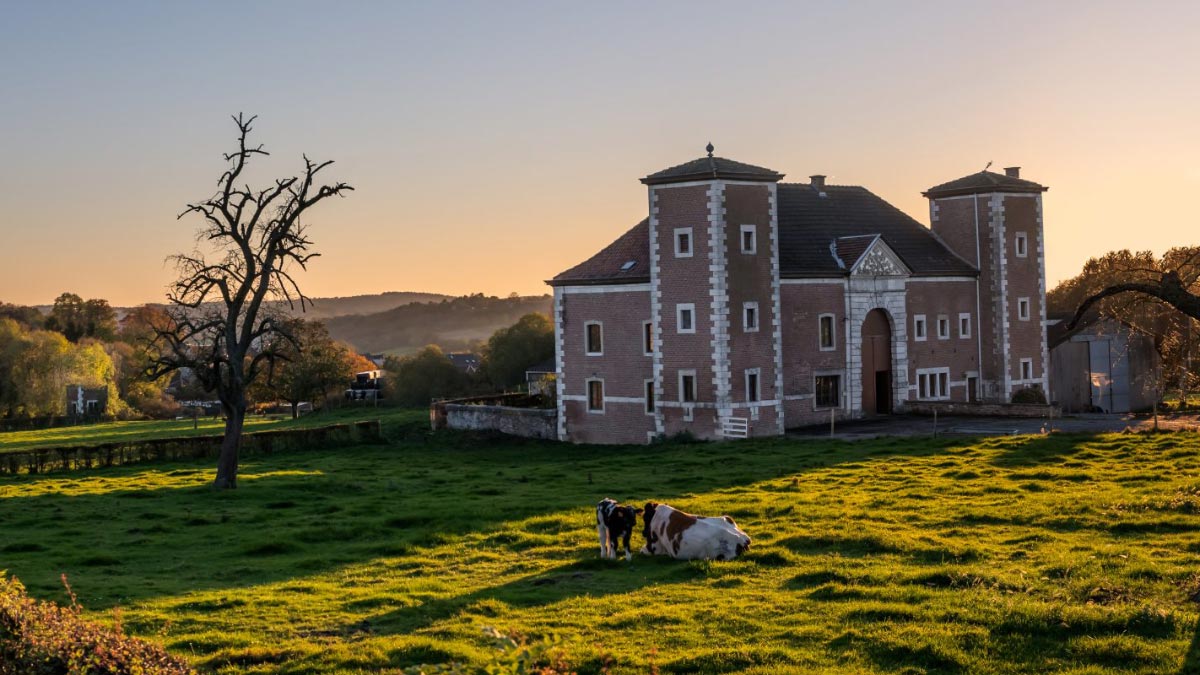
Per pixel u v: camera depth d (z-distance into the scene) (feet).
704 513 101.91
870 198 240.73
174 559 91.25
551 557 86.28
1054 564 72.23
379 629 64.75
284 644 61.26
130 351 512.22
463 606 68.90
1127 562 72.18
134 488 144.77
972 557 77.25
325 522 108.88
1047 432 162.20
